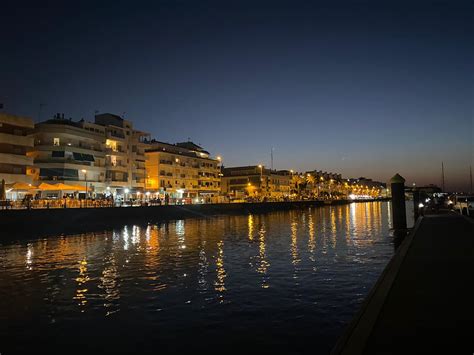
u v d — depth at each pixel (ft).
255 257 91.86
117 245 118.21
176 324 44.60
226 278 68.33
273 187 505.66
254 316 46.80
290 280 65.57
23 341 40.32
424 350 22.86
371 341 24.35
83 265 83.56
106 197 235.40
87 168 238.27
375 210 392.06
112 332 42.45
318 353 36.04
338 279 65.67
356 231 157.89
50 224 158.51
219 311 49.03
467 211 145.28
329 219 246.68
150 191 307.78
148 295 57.47
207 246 114.42
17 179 193.16
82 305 52.80
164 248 110.42
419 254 56.90
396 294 35.29
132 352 37.14
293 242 122.21
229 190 490.08
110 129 267.39
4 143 190.19
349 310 48.44
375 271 72.13
